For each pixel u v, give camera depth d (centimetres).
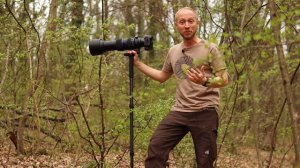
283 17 244
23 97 770
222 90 677
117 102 700
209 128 377
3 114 777
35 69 762
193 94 382
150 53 1120
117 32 727
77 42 611
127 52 409
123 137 507
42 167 670
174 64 395
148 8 992
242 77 289
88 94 570
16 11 717
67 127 590
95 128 573
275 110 800
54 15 699
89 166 532
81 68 600
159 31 1291
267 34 238
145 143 507
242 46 257
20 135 770
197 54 380
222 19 601
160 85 665
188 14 382
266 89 860
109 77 650
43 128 753
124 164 665
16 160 728
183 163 604
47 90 599
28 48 686
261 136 857
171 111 396
